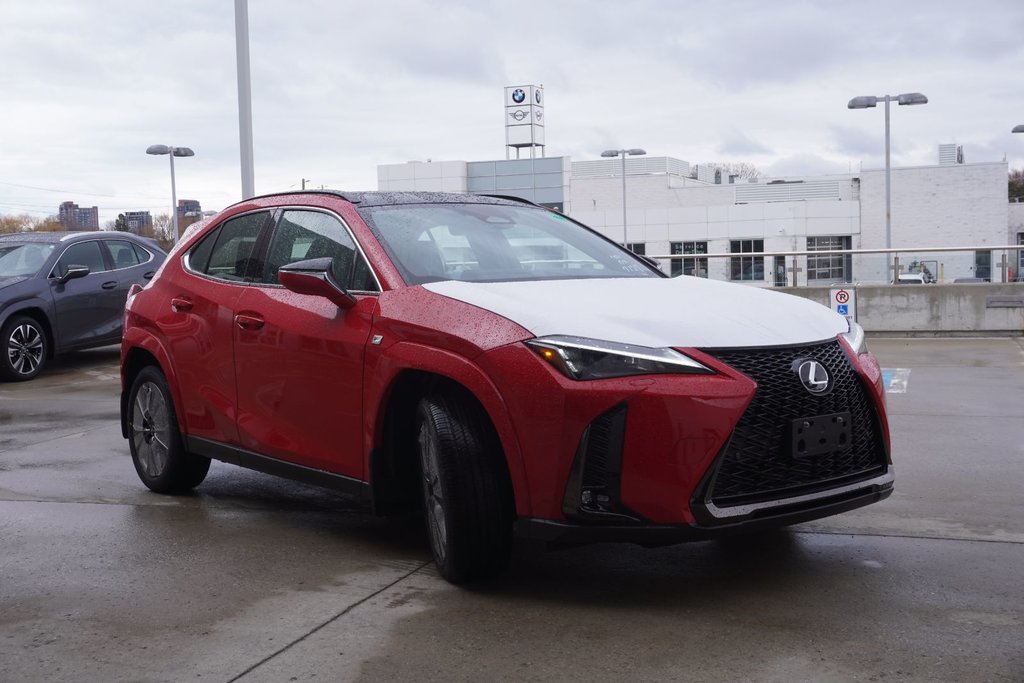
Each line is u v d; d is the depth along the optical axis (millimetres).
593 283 4371
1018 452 6500
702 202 75000
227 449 5117
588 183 77938
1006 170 66312
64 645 3523
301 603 3895
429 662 3301
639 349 3570
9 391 10914
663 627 3561
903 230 67688
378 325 4219
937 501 5289
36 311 12055
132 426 5922
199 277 5441
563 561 4352
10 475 6398
